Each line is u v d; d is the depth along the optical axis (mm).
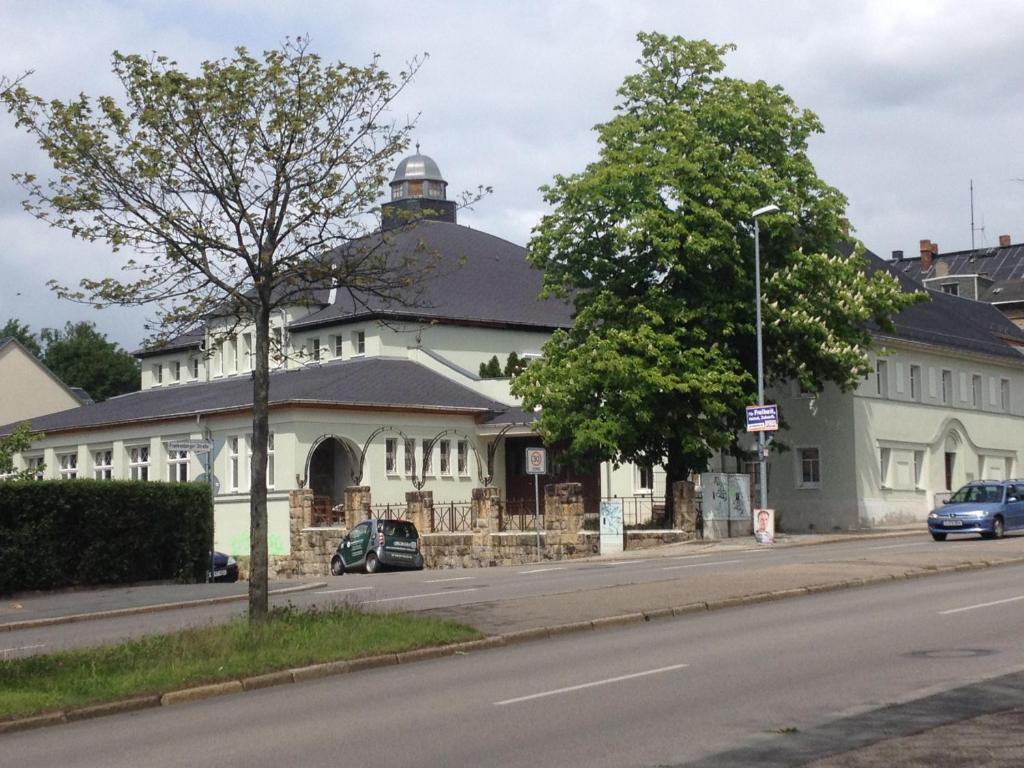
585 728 10914
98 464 61156
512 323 60469
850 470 49656
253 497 17828
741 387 42781
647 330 40812
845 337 44812
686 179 41688
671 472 43812
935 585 22875
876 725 10336
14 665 15422
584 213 42719
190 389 63125
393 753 10305
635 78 43625
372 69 18219
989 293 86625
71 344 107438
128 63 17516
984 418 59375
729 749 9742
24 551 29422
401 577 33781
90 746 11508
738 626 18094
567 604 20812
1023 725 9977
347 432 49969
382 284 19078
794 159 44062
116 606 26797
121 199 17516
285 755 10477
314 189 18062
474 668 15383
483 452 54281
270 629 16875
